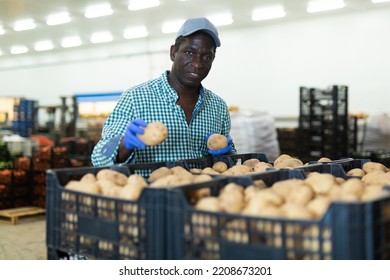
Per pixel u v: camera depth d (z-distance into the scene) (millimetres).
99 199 1189
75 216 1258
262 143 6691
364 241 873
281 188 1252
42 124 15055
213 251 993
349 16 9234
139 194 1146
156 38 12680
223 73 11328
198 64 1961
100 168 1536
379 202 907
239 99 11047
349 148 6621
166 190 1080
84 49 14641
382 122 6965
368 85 9031
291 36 10094
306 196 1157
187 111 2096
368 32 9016
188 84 2012
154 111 2006
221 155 2098
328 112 6195
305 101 6359
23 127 9352
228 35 11172
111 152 1697
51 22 10523
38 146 7551
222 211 1055
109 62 14055
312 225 891
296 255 915
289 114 10211
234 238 962
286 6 8875
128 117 1972
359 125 7008
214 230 987
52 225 1336
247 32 10828
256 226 942
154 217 1082
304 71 9930
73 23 10680
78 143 6957
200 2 8609
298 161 1883
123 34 12102
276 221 912
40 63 16109
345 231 859
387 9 8758
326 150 6070
